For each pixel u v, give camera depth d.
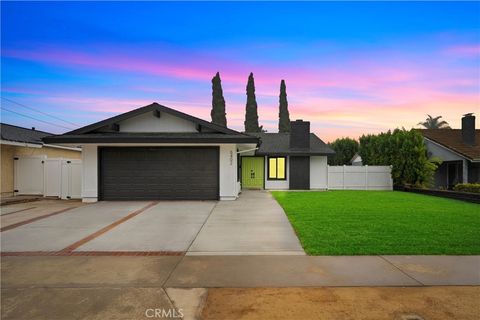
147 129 14.35
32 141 15.94
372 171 21.30
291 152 20.91
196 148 13.70
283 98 38.09
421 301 3.95
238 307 3.83
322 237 6.99
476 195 13.52
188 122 14.35
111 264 5.40
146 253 6.05
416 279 4.63
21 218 9.68
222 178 13.70
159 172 13.66
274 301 3.97
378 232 7.43
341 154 31.97
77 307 3.84
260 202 13.14
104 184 13.66
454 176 21.62
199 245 6.59
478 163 20.33
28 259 5.71
